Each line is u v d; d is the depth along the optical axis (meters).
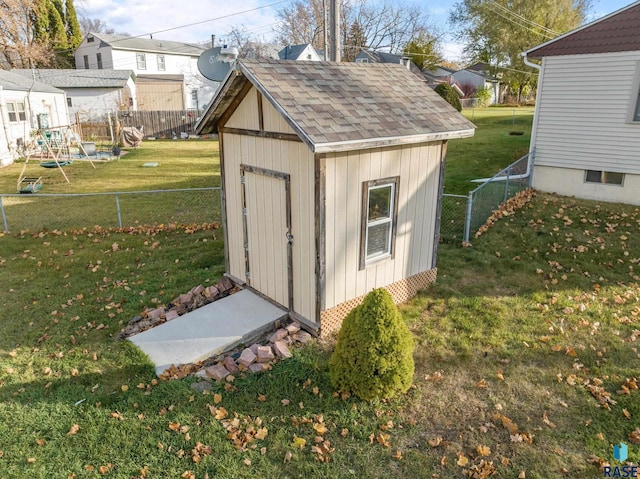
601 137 11.45
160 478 3.76
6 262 8.45
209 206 12.09
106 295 7.08
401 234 6.51
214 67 10.48
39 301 6.90
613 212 10.60
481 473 3.79
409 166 6.30
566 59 11.60
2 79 21.12
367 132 5.29
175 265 8.24
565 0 35.28
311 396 4.72
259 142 6.11
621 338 5.75
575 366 5.20
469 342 5.70
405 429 4.31
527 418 4.45
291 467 3.88
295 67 6.05
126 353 5.46
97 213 11.54
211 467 3.87
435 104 6.80
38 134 18.03
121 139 25.22
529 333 5.91
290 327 5.85
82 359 5.39
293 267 5.98
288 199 5.75
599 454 4.01
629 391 4.76
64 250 9.02
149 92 36.88
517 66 37.31
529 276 7.55
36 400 4.69
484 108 37.56
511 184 11.77
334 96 5.75
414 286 7.00
